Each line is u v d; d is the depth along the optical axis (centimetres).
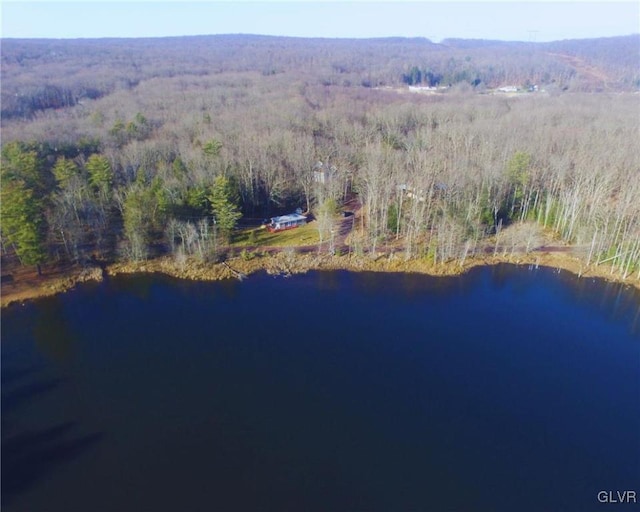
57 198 10431
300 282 9869
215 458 5806
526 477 5644
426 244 11019
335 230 11950
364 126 19125
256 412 6531
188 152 13925
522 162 12444
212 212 11206
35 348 7788
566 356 7794
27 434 6091
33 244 9094
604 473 5709
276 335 8225
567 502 5341
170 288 9612
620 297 9519
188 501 5262
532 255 10938
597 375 7362
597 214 10888
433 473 5669
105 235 11112
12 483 5416
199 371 7319
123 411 6506
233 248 11069
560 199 12075
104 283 9688
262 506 5225
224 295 9406
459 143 15200
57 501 5222
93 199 11250
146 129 17738
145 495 5319
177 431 6200
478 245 11231
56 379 7094
